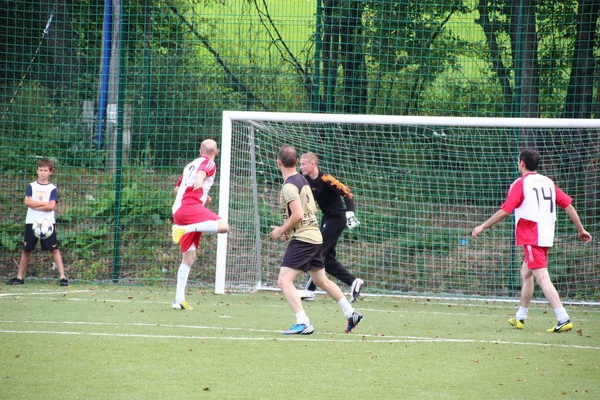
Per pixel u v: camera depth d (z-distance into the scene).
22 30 47.56
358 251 41.91
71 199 43.75
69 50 47.22
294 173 24.33
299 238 24.20
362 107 44.66
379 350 21.88
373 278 41.00
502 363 20.36
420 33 45.06
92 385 16.73
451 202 43.53
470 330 26.69
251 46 45.91
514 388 17.36
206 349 21.30
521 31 40.59
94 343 21.78
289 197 23.53
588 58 43.62
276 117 36.25
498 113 44.28
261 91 45.50
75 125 45.38
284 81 45.38
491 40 44.38
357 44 44.25
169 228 43.62
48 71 46.97
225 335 23.84
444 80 44.75
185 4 46.16
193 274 41.62
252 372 18.42
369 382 17.64
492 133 43.75
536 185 26.50
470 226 42.44
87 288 37.28
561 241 41.28
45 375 17.62
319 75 44.06
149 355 20.23
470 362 20.42
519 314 27.55
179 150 43.59
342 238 42.12
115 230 40.56
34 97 45.91
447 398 16.28
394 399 16.08
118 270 40.66
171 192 43.78
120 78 40.59
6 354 19.97
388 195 43.06
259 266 38.72
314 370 18.84
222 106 45.53
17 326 24.70
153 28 45.25
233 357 20.25
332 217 33.06
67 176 44.56
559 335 25.86
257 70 45.59
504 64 44.09
